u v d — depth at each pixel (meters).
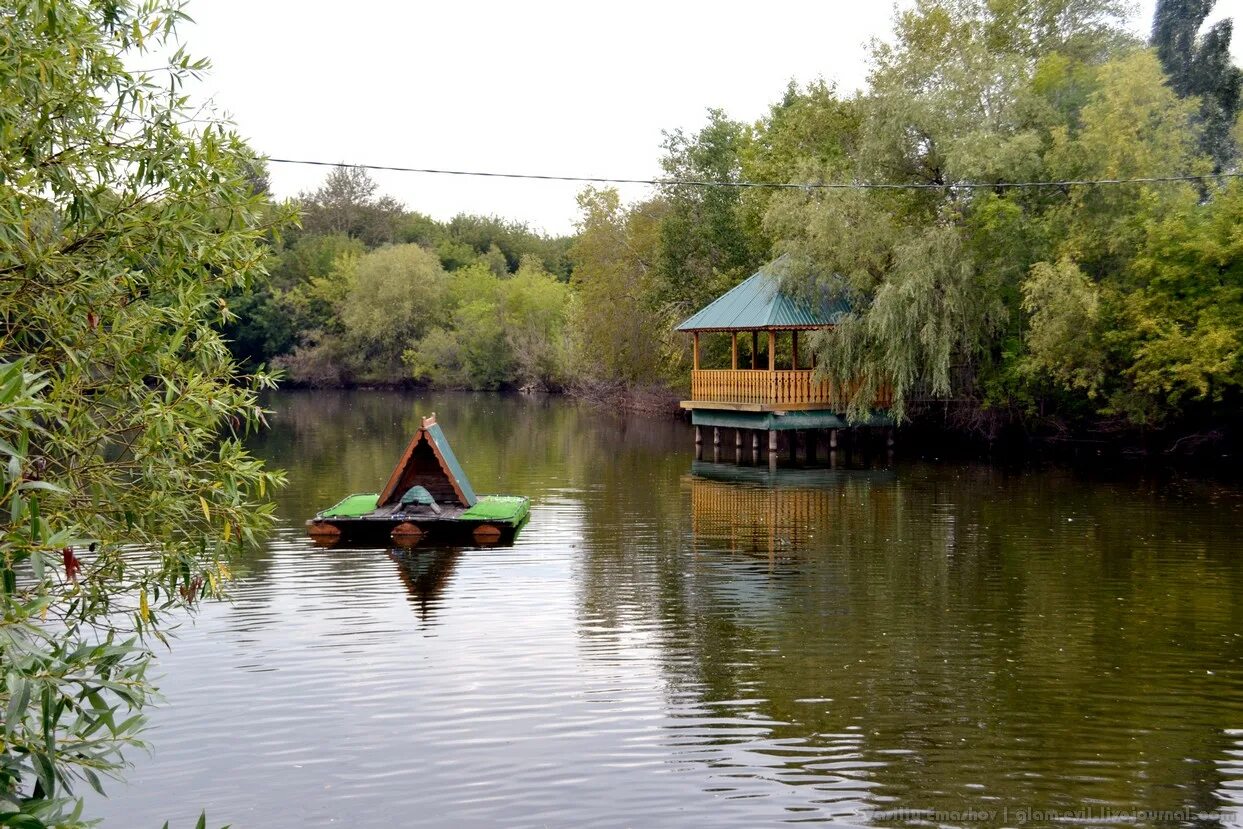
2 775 4.02
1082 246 25.30
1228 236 23.12
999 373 27.95
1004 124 27.22
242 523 6.00
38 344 5.71
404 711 8.80
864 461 27.80
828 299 29.44
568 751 7.95
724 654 10.35
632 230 47.97
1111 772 7.52
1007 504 19.62
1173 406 25.47
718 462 27.84
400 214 87.38
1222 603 12.03
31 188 5.45
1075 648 10.42
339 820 6.87
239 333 69.81
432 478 18.58
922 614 11.76
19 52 5.09
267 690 9.32
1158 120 26.16
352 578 13.77
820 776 7.48
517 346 62.22
